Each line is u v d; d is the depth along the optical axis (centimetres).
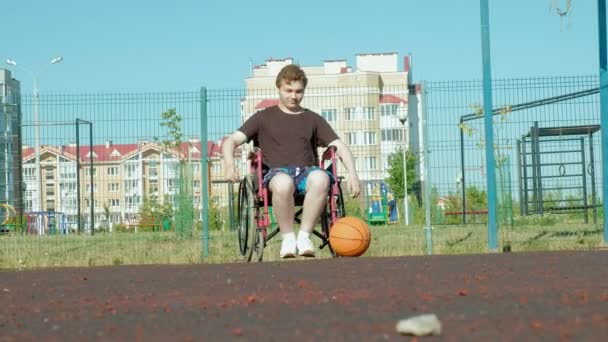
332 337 287
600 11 1023
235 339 290
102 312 382
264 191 720
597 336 275
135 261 945
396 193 2881
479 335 283
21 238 1332
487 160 973
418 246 1034
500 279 485
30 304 427
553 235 1174
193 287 488
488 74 969
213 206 1489
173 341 290
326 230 744
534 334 283
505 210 1412
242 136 747
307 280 503
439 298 396
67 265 923
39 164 1912
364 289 444
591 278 484
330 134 752
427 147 1036
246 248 764
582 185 1491
